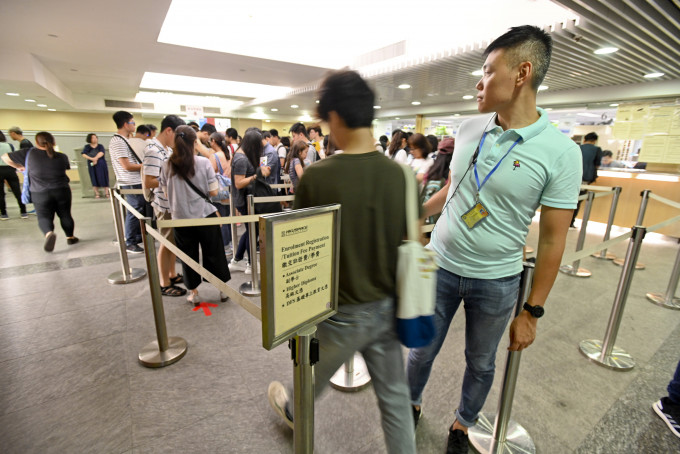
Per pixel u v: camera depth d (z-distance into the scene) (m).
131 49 5.56
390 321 0.97
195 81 10.93
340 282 0.92
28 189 4.03
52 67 6.77
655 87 6.37
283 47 6.49
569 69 5.75
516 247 1.17
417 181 0.96
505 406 1.39
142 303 2.70
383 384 1.04
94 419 1.57
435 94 8.96
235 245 3.69
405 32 6.17
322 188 0.87
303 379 0.81
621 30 3.97
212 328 2.37
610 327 2.03
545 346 2.24
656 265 3.88
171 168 2.35
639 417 1.65
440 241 1.30
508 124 1.11
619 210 5.61
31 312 2.54
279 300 0.69
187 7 5.28
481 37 4.96
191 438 1.49
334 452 1.42
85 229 5.03
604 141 7.61
